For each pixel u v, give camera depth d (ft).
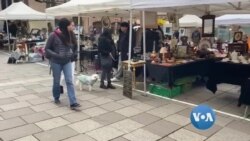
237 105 18.26
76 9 26.61
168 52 22.33
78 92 21.61
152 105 18.62
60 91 20.15
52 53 16.93
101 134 13.78
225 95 21.85
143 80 23.04
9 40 47.80
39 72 30.53
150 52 24.64
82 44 33.60
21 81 25.63
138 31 25.11
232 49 24.61
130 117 16.25
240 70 19.74
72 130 14.20
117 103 18.94
